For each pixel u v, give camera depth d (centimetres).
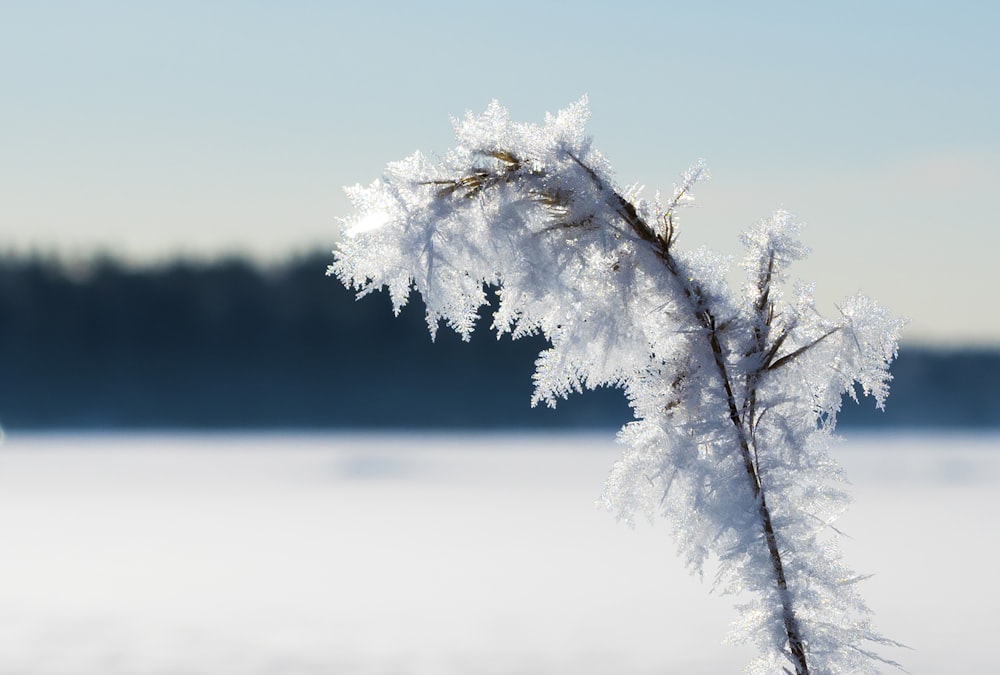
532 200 192
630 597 1224
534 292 191
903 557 1473
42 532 1995
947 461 3778
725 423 190
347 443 5947
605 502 195
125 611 1195
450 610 1170
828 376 195
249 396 7788
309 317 7794
